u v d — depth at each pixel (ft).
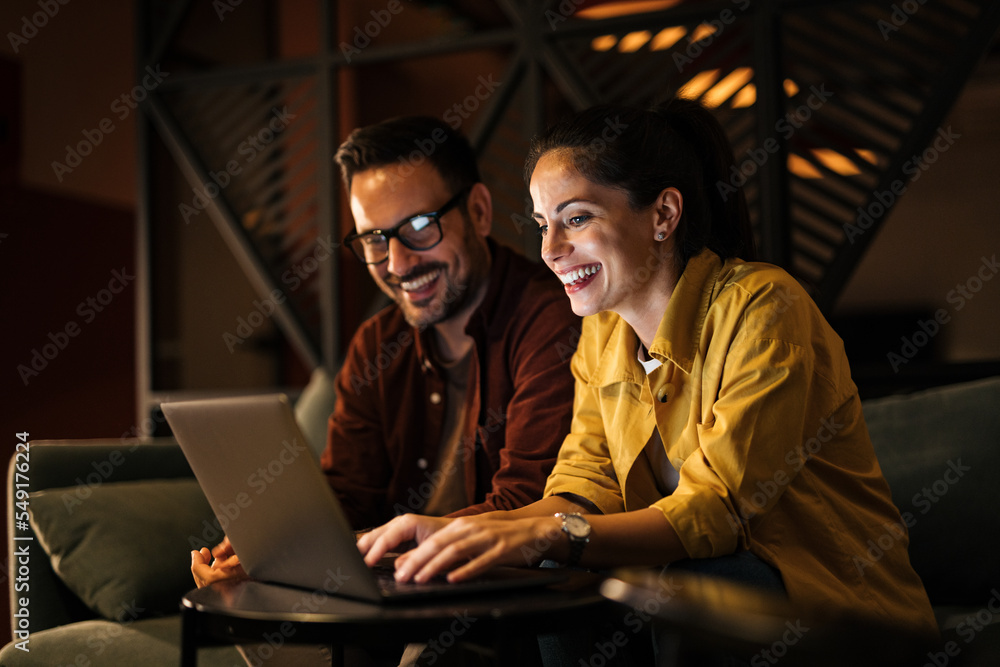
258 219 8.98
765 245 6.79
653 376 3.80
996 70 9.23
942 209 9.04
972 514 4.63
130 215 11.72
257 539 3.03
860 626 2.16
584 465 4.02
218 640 2.81
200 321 11.91
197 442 3.00
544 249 3.77
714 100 7.41
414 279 5.10
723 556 3.15
